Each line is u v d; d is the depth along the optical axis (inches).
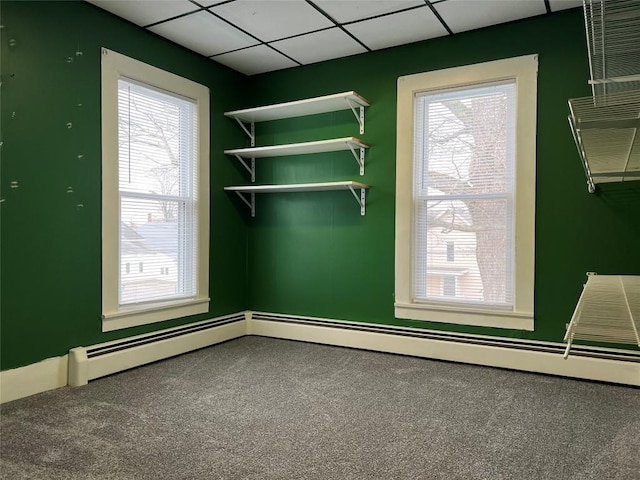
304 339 167.3
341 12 126.9
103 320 125.9
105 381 120.5
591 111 65.2
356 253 159.2
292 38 144.2
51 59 113.2
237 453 80.8
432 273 147.5
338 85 161.5
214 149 164.1
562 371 126.5
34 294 110.4
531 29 130.8
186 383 119.3
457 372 130.4
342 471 74.8
